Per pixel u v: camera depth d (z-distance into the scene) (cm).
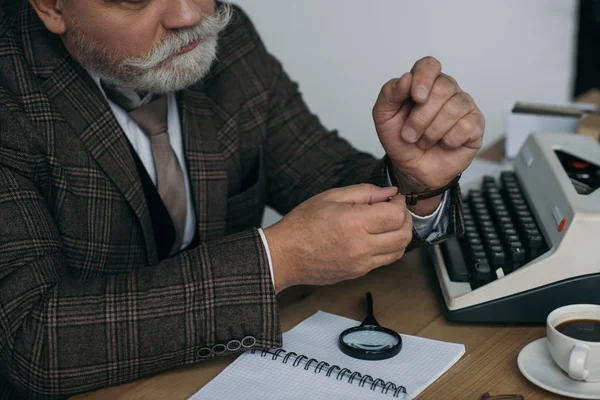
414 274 126
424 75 107
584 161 129
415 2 405
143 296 105
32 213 115
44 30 129
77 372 102
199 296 105
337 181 153
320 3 392
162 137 141
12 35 128
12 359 106
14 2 141
